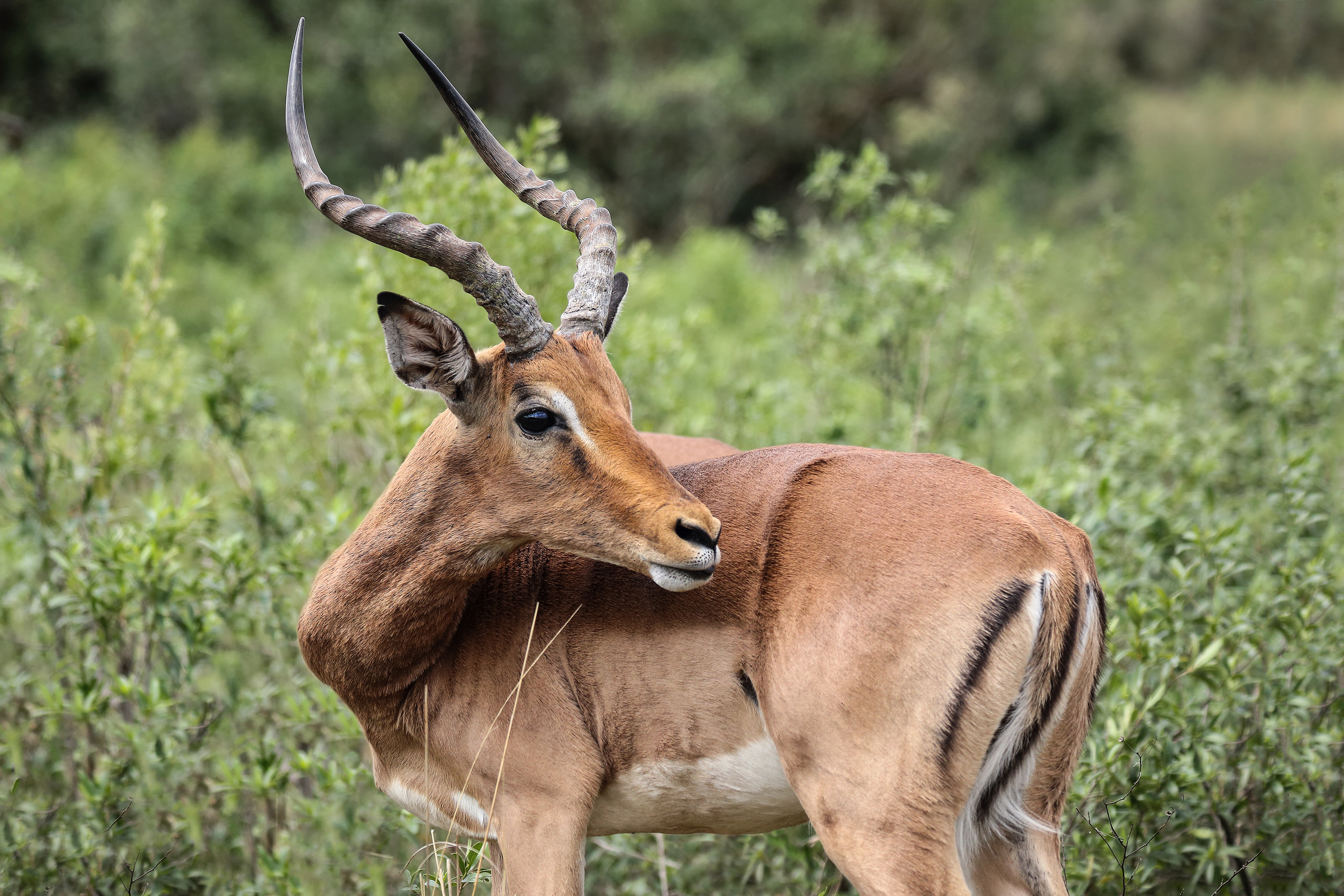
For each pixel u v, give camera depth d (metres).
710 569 7.14
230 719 10.95
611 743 7.65
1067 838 9.15
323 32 40.03
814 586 7.06
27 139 35.88
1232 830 9.52
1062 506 11.81
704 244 28.08
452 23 40.19
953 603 6.71
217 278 26.00
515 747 7.68
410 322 7.35
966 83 45.12
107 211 28.58
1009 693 6.70
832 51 42.91
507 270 7.34
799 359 16.69
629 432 7.46
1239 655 9.66
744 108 40.69
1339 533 11.81
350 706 8.15
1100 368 17.30
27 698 11.06
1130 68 67.00
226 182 33.16
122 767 10.01
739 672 7.33
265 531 12.19
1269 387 14.59
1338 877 9.28
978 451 16.09
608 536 7.36
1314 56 69.31
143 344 14.50
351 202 7.39
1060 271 25.06
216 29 40.16
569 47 41.88
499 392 7.46
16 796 10.36
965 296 18.39
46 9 40.97
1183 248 26.81
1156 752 9.17
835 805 6.90
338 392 14.07
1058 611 6.79
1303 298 19.44
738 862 10.12
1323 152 41.88
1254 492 13.43
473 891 8.70
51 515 12.05
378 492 12.70
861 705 6.81
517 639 7.80
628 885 9.52
